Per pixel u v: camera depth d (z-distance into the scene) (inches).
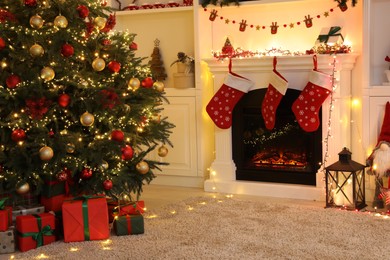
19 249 145.6
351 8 191.6
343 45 189.2
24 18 155.6
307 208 175.2
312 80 187.0
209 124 215.9
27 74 147.9
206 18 213.5
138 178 170.1
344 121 189.3
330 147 190.7
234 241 144.9
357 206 176.7
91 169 159.6
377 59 192.1
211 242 144.6
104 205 149.8
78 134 153.6
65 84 152.6
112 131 156.2
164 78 226.8
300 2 199.6
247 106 206.1
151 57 229.6
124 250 140.5
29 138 150.1
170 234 152.5
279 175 203.3
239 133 208.1
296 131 200.7
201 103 213.2
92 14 163.8
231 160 209.6
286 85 189.5
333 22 195.8
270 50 203.2
